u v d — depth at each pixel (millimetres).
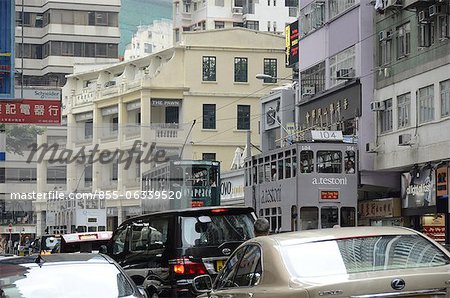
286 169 43312
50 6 95062
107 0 96250
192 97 74938
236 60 76062
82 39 95875
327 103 45875
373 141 41344
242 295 9805
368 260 9320
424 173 37250
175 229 16109
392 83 40000
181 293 15883
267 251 9719
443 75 35844
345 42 43938
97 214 35719
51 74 95125
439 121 36000
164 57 77562
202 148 74625
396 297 8594
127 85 76500
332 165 41500
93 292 10078
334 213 41312
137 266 17078
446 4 35500
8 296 9898
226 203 60031
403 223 39500
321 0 47312
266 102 62469
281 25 109062
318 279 8930
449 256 9508
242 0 109625
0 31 31969
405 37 39031
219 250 16109
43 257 11070
